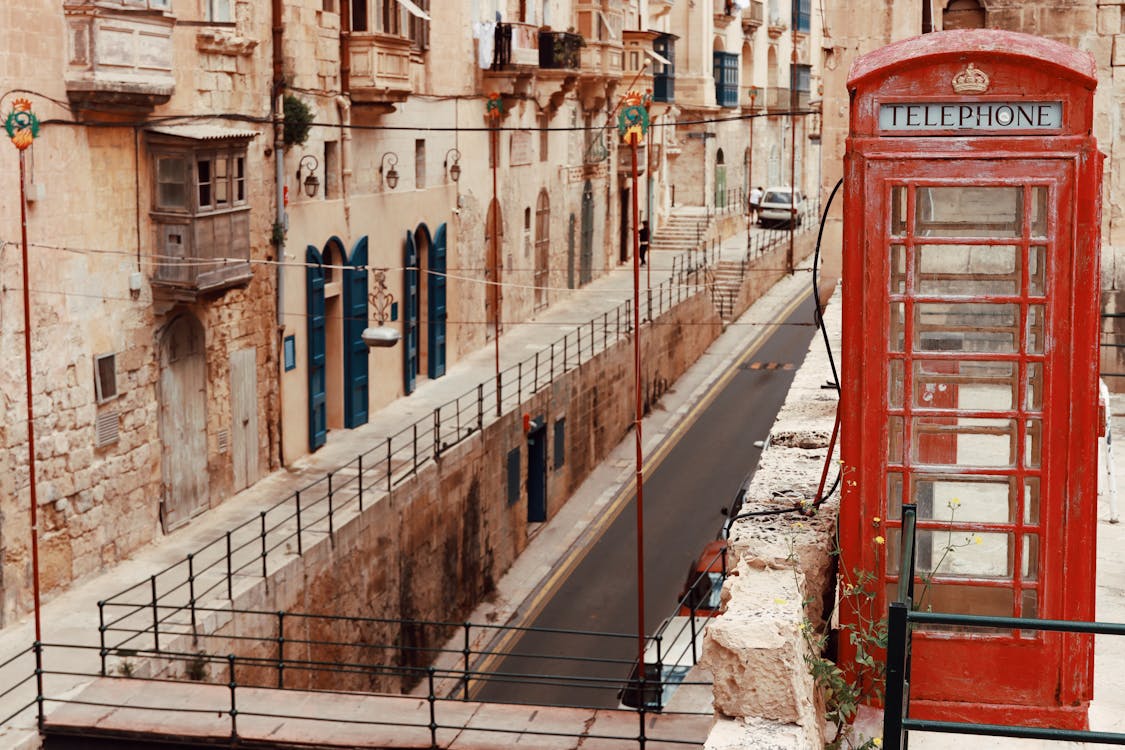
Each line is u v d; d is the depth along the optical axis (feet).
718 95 234.38
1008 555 28.48
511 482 113.39
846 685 28.17
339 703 58.59
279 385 98.02
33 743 55.93
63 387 73.51
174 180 81.56
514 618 102.78
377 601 86.22
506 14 148.66
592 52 170.81
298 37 100.73
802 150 293.84
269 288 96.17
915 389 28.40
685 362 173.78
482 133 142.41
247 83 92.48
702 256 203.31
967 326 28.19
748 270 203.00
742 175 254.47
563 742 54.54
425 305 128.77
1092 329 27.45
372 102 110.73
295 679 75.05
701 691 63.26
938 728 20.56
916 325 28.30
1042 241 27.30
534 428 117.91
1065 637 28.50
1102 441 46.96
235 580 72.28
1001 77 26.96
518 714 57.31
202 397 87.61
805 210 250.16
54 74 72.74
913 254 27.91
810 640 26.99
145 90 77.46
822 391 49.32
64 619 69.00
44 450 71.97
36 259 71.36
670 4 208.54
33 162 71.05
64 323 73.67
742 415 154.30
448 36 132.36
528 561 114.62
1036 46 26.99
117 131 78.43
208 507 88.07
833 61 66.59
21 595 69.36
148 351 81.61
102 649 60.34
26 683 60.90
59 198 73.26
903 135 27.50
